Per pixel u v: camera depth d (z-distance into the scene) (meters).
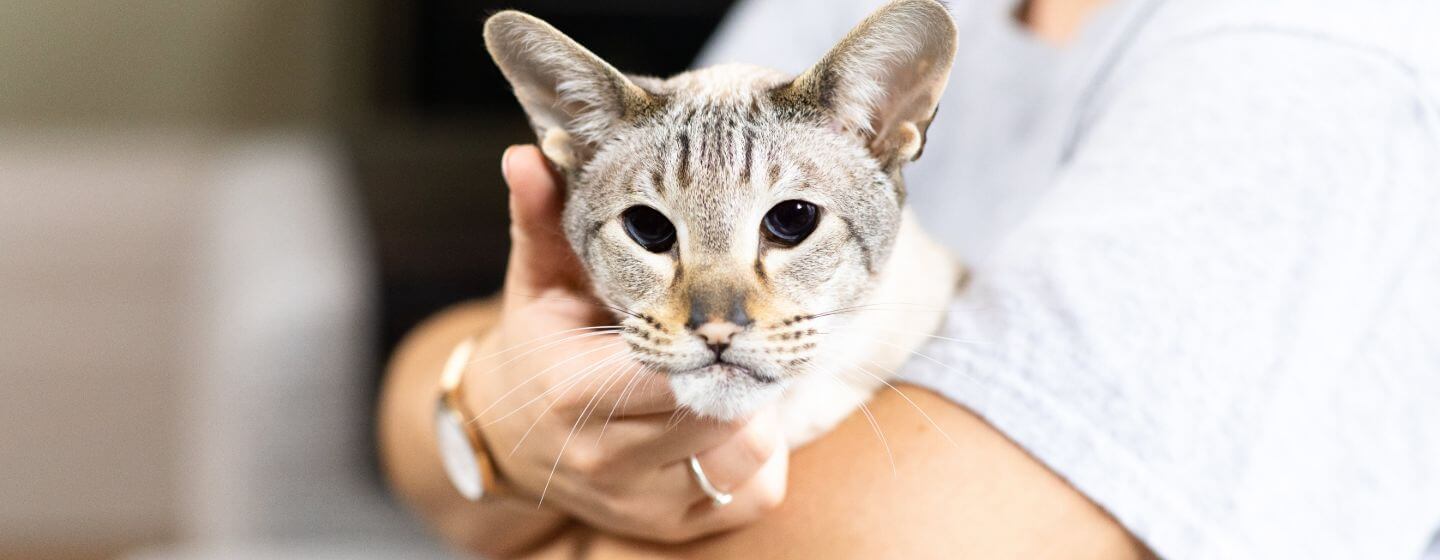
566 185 0.46
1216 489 0.39
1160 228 0.40
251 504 0.93
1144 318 0.40
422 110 1.27
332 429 0.95
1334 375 0.39
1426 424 0.40
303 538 0.92
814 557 0.41
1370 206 0.40
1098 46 0.49
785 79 0.48
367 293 1.00
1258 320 0.39
